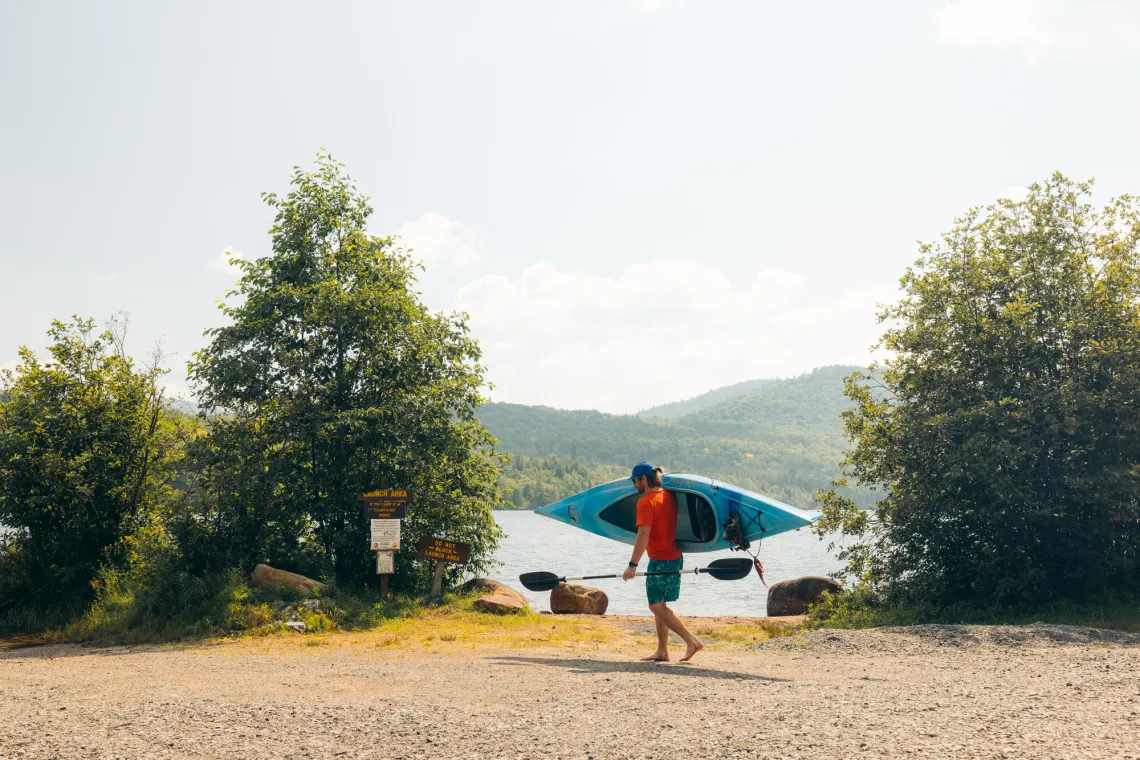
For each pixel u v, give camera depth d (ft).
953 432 51.31
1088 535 49.24
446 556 55.83
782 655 31.04
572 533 461.37
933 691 20.36
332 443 59.00
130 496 60.18
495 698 19.63
